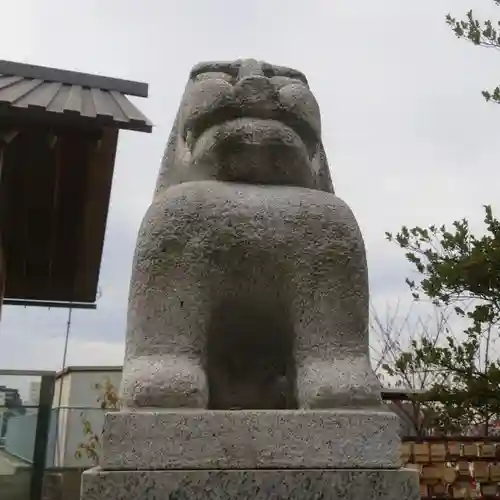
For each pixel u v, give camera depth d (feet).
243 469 3.89
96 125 10.32
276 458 3.95
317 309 4.62
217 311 4.73
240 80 5.11
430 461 15.44
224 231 4.60
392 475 3.99
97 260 16.49
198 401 4.21
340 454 4.01
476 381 13.73
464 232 15.06
